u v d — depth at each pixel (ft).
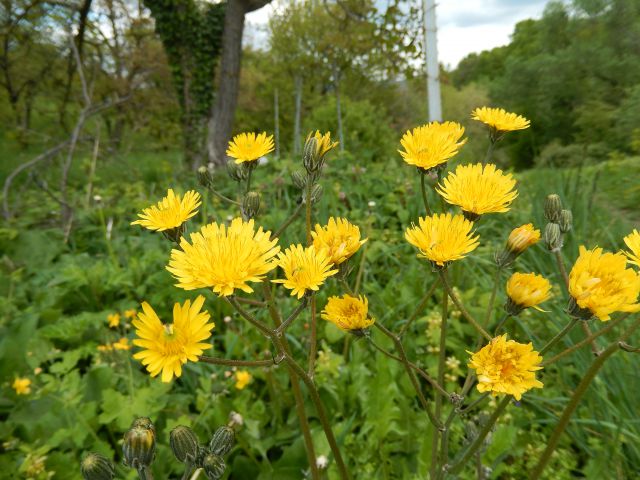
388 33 26.63
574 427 6.96
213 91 34.40
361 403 7.73
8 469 6.65
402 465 6.64
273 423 7.69
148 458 3.21
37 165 23.50
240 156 4.70
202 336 2.98
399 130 80.48
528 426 7.47
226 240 3.26
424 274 11.53
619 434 6.48
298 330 9.46
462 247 3.48
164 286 11.05
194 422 7.23
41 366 9.36
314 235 4.08
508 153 77.00
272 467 6.75
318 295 10.00
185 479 3.43
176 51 33.35
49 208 19.44
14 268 13.47
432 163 4.05
